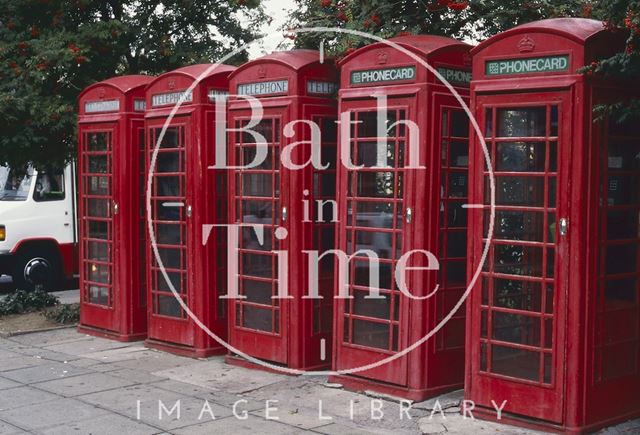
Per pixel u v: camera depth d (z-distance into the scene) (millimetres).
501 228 6469
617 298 6383
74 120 11242
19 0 11836
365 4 8555
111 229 10234
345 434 6305
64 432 6457
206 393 7602
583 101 6000
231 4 12414
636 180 6488
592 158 6070
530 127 6281
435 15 8570
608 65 5797
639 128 6480
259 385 7863
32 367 8727
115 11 12672
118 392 7664
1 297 14297
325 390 7609
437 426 6426
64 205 15070
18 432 6461
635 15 5543
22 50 11523
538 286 6285
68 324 11250
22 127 11250
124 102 10023
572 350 6094
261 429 6469
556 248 6141
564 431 6113
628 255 6457
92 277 10602
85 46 11555
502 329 6484
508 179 6414
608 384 6320
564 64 6082
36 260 14758
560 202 6121
